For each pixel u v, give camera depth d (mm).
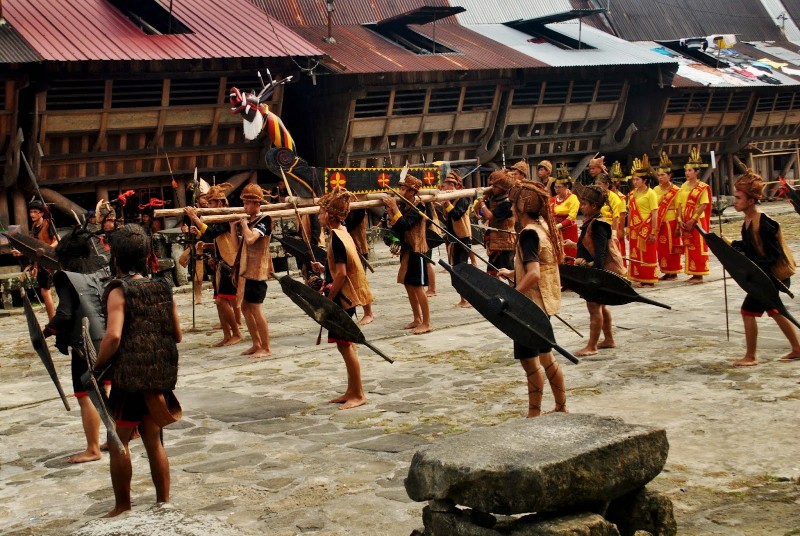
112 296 5250
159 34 19156
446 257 19438
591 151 28047
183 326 12992
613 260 9102
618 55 26984
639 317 11320
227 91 19828
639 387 7883
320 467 6293
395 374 9148
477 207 13859
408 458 6363
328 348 10773
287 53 19547
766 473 5582
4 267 15992
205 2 21297
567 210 13398
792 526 4766
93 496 6047
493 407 7625
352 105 22203
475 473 3814
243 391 8820
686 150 31000
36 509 5863
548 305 6559
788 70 32344
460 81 23547
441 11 23609
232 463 6516
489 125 25125
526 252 6523
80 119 18250
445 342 10625
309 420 7598
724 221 25234
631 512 4105
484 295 6191
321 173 10758
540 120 26266
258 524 5297
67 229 19062
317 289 8570
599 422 4293
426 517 4070
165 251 17250
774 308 8023
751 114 31094
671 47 32688
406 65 22312
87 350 5305
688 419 6840
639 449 4039
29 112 17688
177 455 6812
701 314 11328
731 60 32406
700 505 5145
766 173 33438
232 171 21250
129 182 19812
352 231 11023
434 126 24078
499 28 28438
